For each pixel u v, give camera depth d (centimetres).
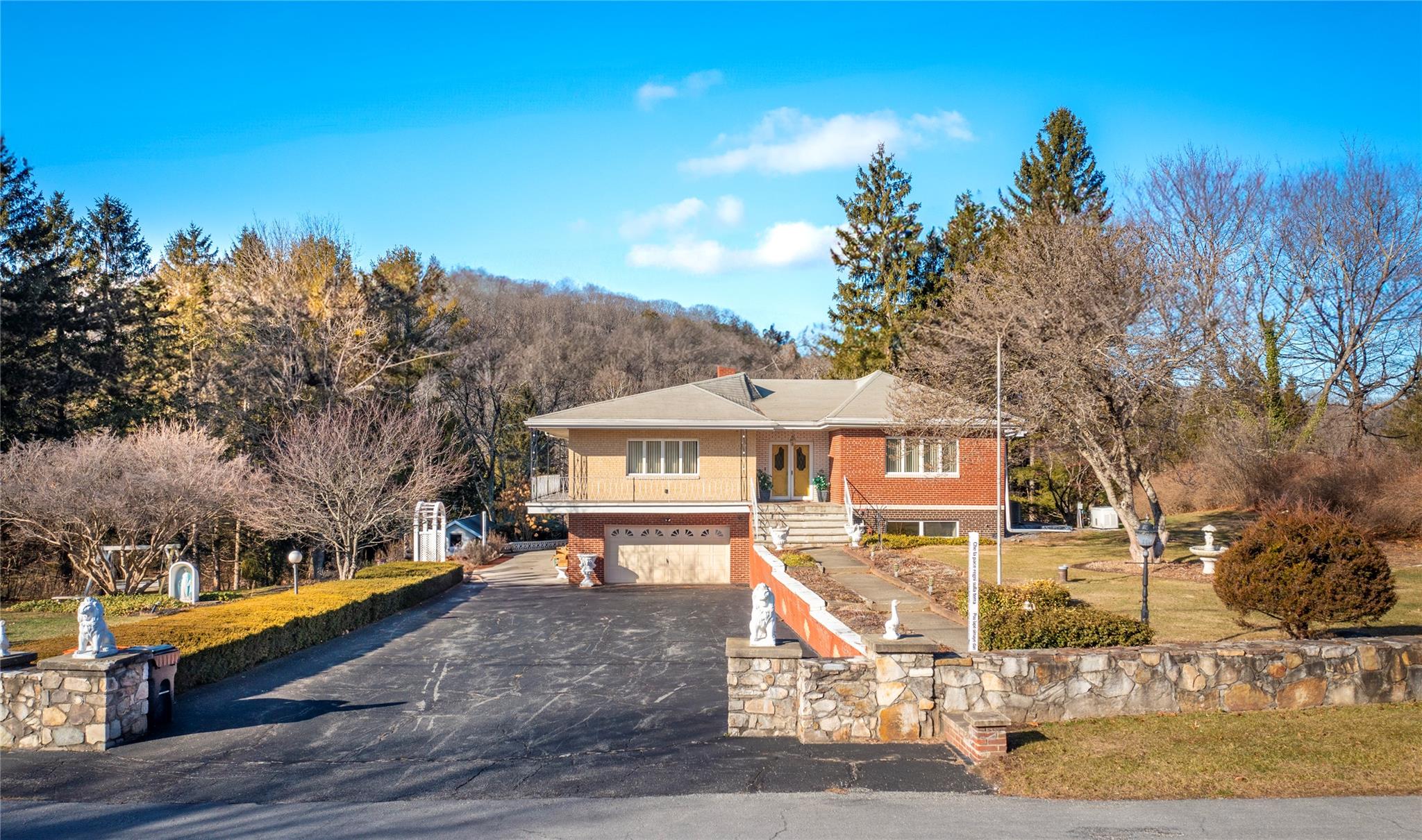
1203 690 1221
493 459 5188
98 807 1005
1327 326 3509
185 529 3194
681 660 1820
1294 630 1355
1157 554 2414
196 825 946
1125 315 2336
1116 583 2084
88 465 2617
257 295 4475
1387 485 2653
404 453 3738
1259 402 3309
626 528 3419
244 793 1051
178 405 4519
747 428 3366
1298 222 3575
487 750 1213
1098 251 2398
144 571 2866
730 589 3103
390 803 1014
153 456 2800
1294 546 1329
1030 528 3834
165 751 1214
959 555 2722
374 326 4519
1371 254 3381
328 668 1734
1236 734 1125
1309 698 1220
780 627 2169
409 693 1538
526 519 5094
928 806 973
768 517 3238
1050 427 2444
